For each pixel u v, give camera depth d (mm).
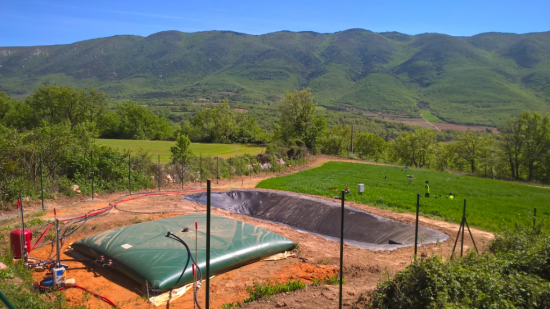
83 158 19641
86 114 67500
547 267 8234
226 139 74125
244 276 9109
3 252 9789
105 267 9328
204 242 10086
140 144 63781
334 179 31516
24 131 19422
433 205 21047
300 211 18359
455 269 6707
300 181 28594
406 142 71062
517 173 52469
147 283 7871
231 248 9938
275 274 9258
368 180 31719
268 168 35625
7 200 15172
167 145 62969
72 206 16031
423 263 6625
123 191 20266
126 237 10336
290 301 7148
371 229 15594
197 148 60000
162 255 9008
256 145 66938
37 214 14023
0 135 16422
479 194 27797
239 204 20141
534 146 50344
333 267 9891
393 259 11133
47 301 7055
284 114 59406
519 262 8242
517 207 22203
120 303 7395
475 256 8406
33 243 11203
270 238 11250
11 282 7234
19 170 16531
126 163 22016
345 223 16391
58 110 66188
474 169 64500
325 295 7516
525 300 6684
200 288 8258
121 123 83125
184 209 16656
